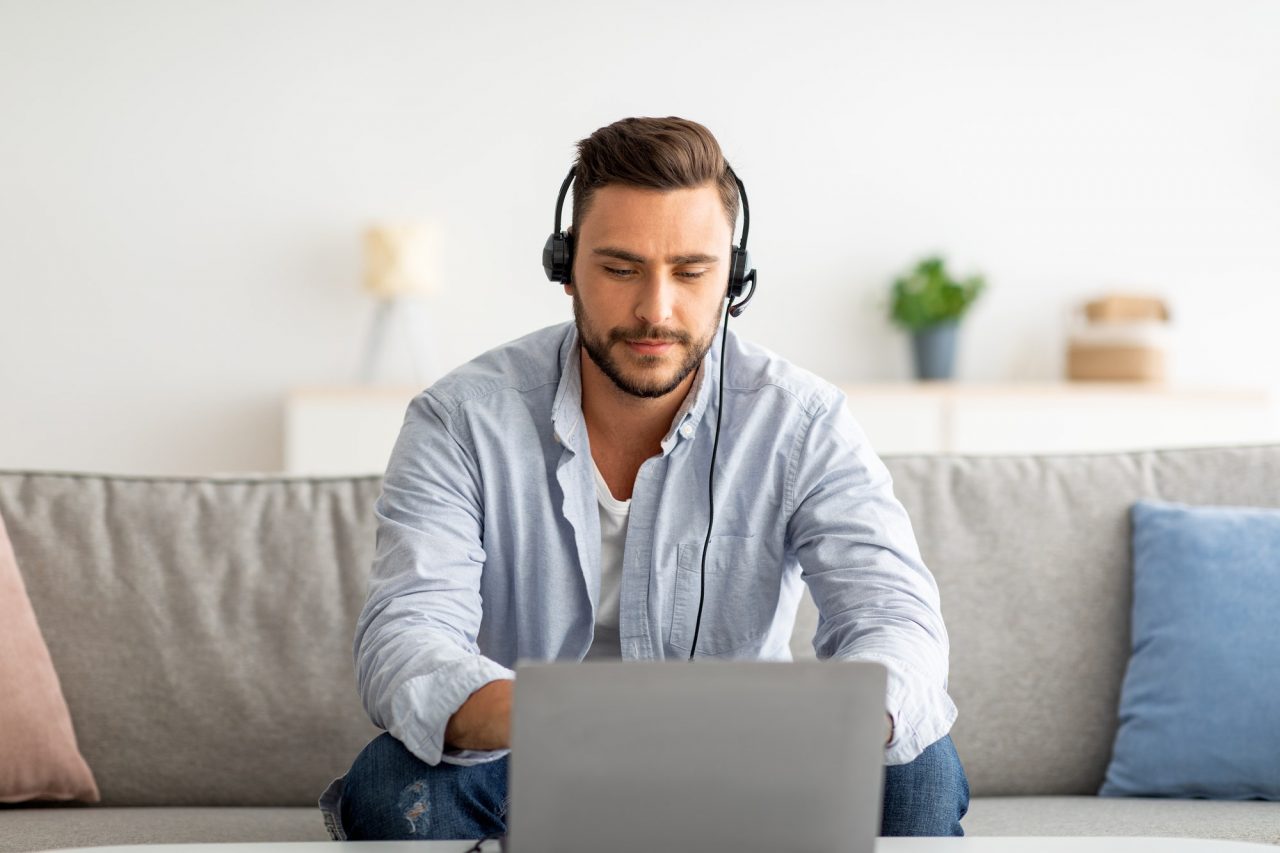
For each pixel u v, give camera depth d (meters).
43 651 1.81
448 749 1.23
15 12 4.33
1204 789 1.80
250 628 1.89
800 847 0.94
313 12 4.43
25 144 4.34
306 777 1.86
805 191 4.55
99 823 1.65
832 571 1.49
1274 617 1.82
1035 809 1.74
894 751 1.23
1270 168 4.63
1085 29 4.59
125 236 4.38
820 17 4.54
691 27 4.50
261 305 4.43
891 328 4.57
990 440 4.08
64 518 1.92
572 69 4.49
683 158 1.38
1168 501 2.02
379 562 1.47
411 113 4.46
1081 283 4.62
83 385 4.38
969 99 4.58
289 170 4.43
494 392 1.59
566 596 1.57
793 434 1.58
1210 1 4.60
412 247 4.26
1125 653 1.94
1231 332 4.64
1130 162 4.62
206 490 1.98
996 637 1.94
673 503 1.57
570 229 1.50
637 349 1.42
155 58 4.38
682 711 0.93
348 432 4.01
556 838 0.94
